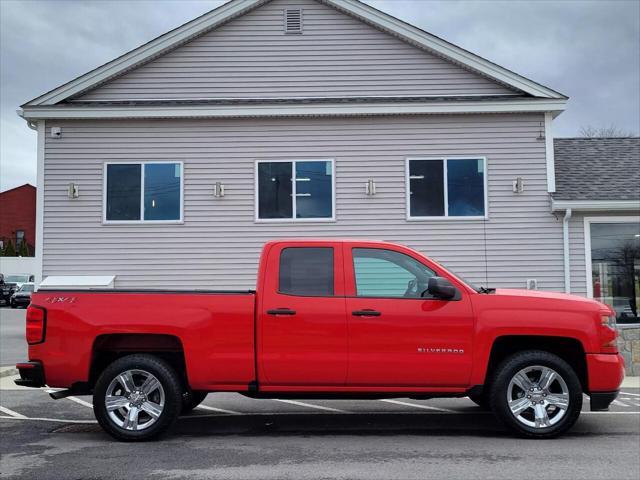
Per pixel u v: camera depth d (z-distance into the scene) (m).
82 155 13.96
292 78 14.27
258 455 5.94
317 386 6.37
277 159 13.91
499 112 13.77
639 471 5.36
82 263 13.80
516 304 6.43
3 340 17.03
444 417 7.76
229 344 6.36
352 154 13.91
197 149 13.96
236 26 14.38
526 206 13.77
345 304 6.39
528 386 6.43
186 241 13.84
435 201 13.84
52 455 5.96
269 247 6.60
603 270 13.54
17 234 53.47
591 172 14.53
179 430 7.04
